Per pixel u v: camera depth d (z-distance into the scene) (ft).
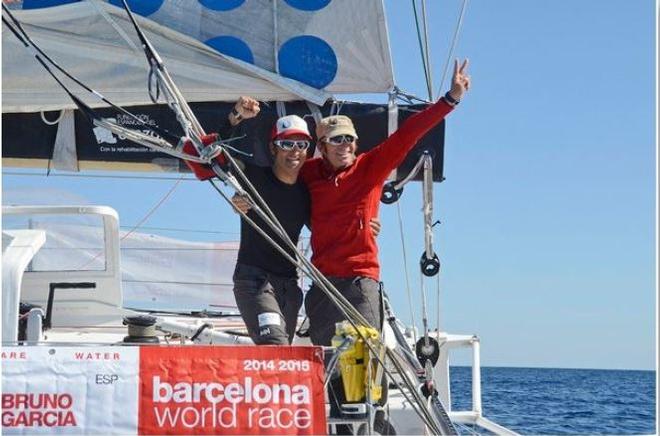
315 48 17.87
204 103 17.97
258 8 17.84
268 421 11.35
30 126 17.52
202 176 14.16
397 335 16.17
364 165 15.88
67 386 11.19
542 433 61.62
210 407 11.31
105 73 17.22
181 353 11.41
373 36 17.72
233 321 21.35
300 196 15.90
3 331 14.61
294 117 15.70
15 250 15.28
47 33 17.08
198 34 17.79
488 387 165.58
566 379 215.72
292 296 15.90
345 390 12.72
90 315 20.71
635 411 100.68
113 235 20.77
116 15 17.33
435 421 13.33
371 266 15.72
